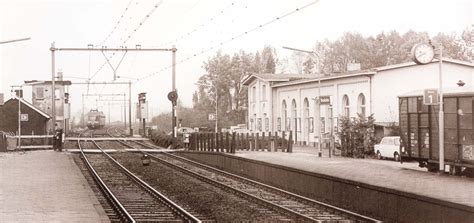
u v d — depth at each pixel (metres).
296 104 60.38
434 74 44.53
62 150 49.16
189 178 30.16
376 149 38.19
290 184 25.52
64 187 23.28
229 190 24.75
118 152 49.31
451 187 17.22
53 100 51.91
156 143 63.53
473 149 20.97
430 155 23.97
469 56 58.41
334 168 25.19
